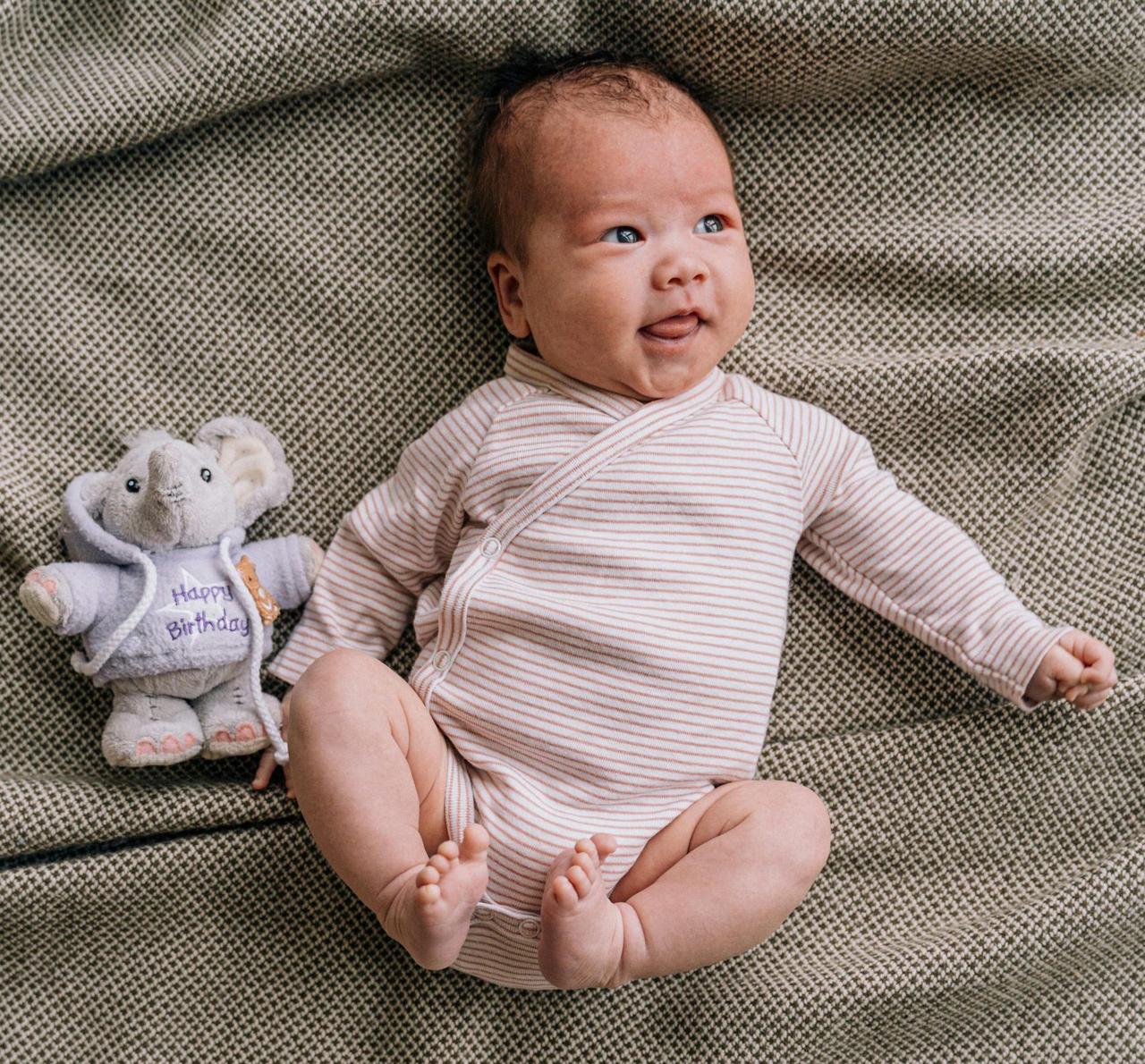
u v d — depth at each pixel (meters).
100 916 1.41
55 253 1.44
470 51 1.40
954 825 1.47
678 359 1.28
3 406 1.44
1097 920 1.43
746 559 1.30
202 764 1.45
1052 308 1.48
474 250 1.46
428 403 1.48
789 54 1.38
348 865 1.17
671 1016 1.43
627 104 1.26
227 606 1.33
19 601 1.43
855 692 1.48
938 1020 1.44
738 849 1.21
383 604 1.42
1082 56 1.41
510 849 1.23
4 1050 1.42
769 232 1.48
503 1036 1.44
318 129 1.44
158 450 1.27
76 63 1.39
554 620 1.26
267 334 1.46
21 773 1.43
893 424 1.47
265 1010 1.44
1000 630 1.33
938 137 1.47
